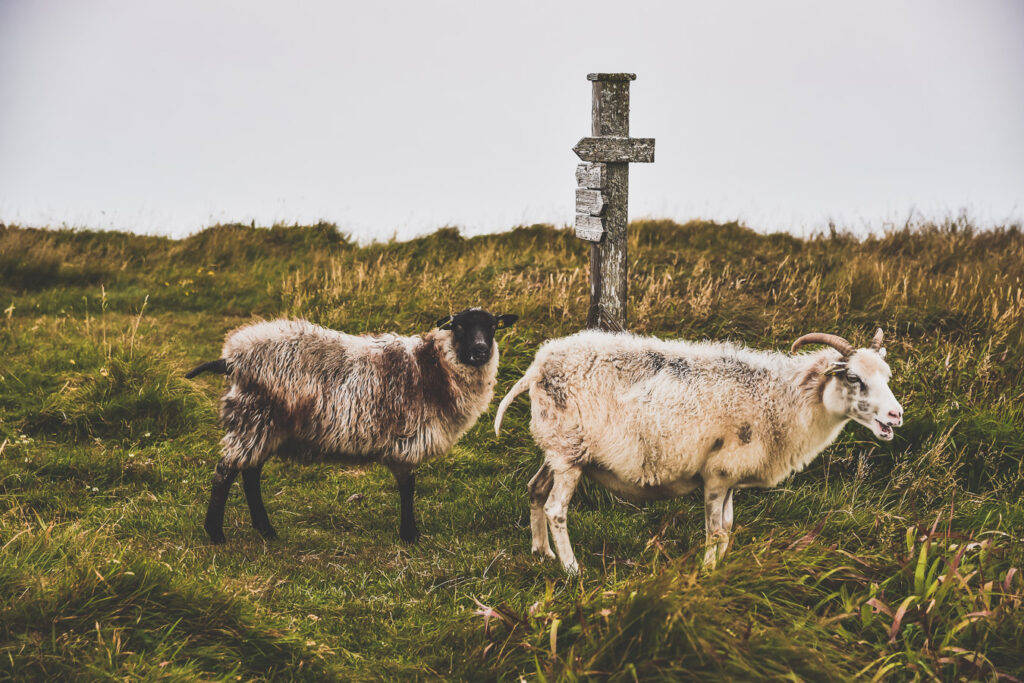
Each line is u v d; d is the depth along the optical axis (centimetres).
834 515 513
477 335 538
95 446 651
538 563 491
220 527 518
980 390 682
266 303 1168
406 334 891
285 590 448
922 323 872
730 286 1007
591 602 373
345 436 522
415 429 531
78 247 1401
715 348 496
